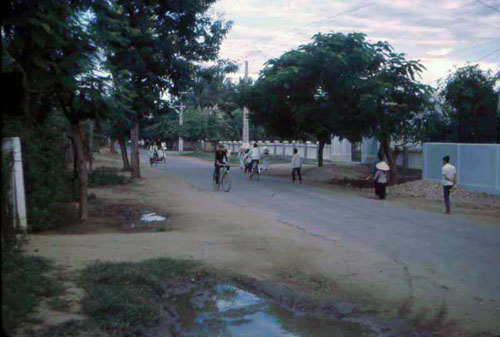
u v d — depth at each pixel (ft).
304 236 34.09
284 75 65.21
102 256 25.43
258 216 42.73
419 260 27.94
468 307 20.34
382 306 20.34
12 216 26.81
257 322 18.29
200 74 76.64
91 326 15.46
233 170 102.83
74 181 48.39
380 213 45.88
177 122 215.31
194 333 16.97
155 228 36.42
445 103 84.28
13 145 28.94
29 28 24.99
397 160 94.58
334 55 61.98
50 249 26.12
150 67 70.13
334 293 21.89
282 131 97.19
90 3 31.09
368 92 65.72
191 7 68.74
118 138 95.50
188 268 24.17
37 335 14.17
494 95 79.61
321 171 92.22
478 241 33.55
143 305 17.81
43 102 34.47
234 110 232.73
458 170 64.54
